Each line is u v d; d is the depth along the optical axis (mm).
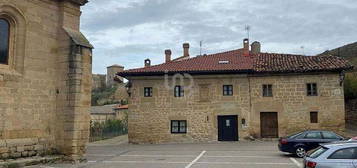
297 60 26516
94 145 25531
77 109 14453
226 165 13914
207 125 25312
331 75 24219
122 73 26188
